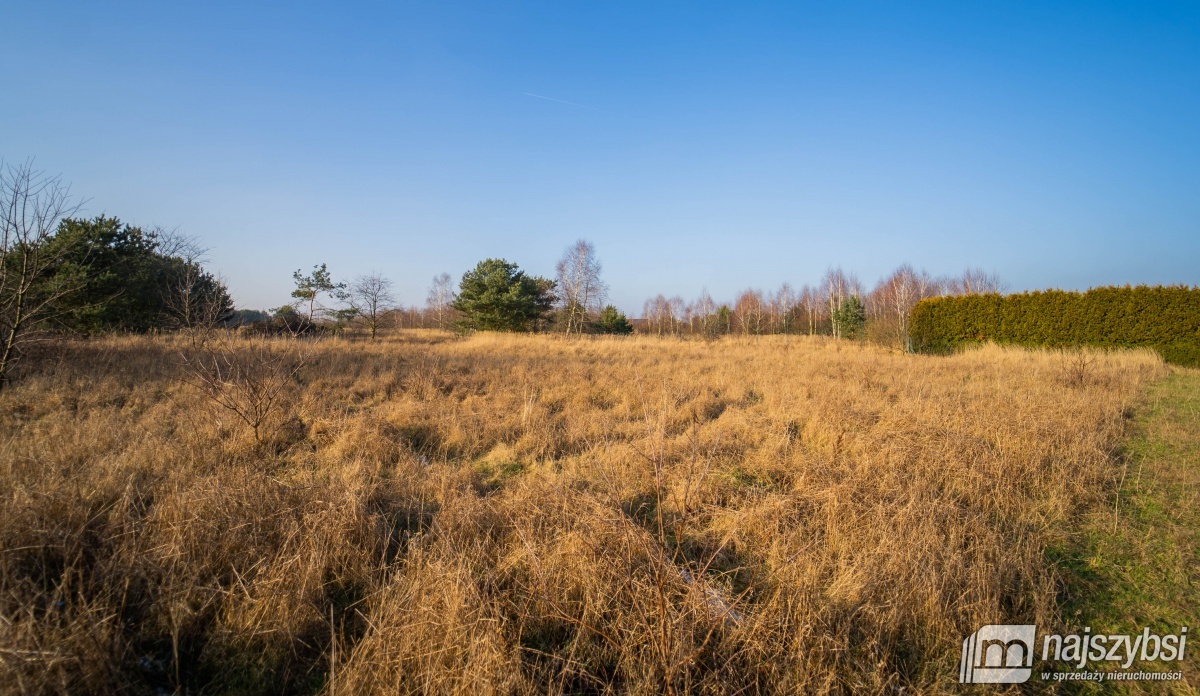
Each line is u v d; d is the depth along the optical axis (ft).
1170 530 14.76
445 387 34.73
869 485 16.11
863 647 9.61
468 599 9.87
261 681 8.98
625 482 16.93
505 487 17.20
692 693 8.73
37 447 16.47
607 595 10.50
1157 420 26.68
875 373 40.81
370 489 15.60
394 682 8.42
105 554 11.14
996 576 11.18
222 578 11.22
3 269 27.58
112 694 8.16
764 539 13.26
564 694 8.70
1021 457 18.66
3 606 8.86
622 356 56.65
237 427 21.06
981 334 63.93
